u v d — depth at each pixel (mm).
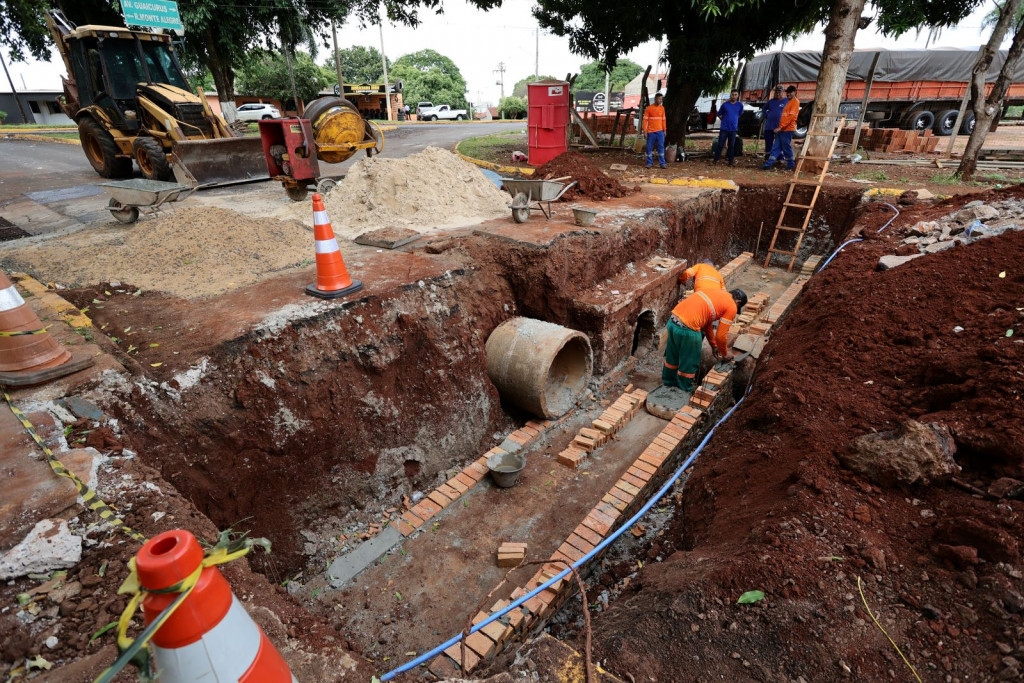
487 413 5703
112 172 11430
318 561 4227
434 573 4152
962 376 3477
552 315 6367
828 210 10336
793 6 11633
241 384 3816
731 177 11594
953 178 10688
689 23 12500
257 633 1279
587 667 1901
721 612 2395
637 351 7891
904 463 2881
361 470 4504
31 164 14336
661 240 8492
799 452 3438
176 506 2709
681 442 5312
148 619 1094
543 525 4582
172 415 3529
